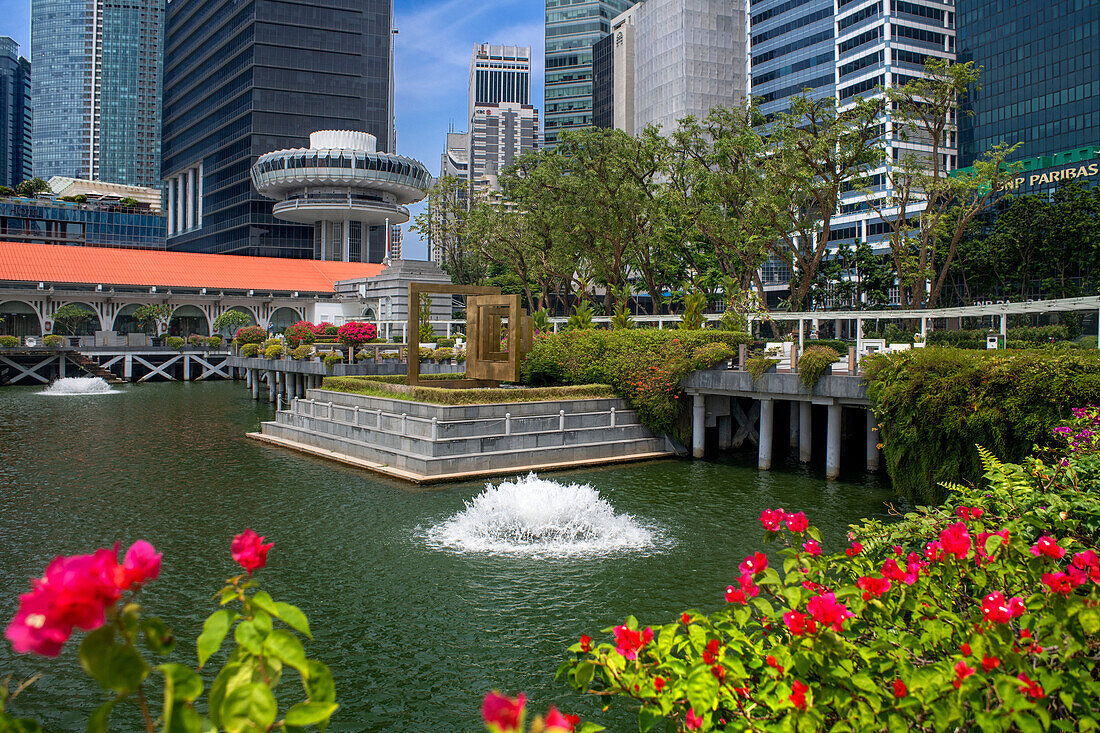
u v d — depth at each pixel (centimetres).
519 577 1522
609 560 1625
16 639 304
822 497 2211
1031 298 6412
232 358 5366
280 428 3272
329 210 9944
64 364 6078
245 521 1920
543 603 1389
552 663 1161
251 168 10456
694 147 4600
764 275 9200
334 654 1189
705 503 2134
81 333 6769
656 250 5356
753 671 605
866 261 6269
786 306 7181
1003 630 548
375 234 12412
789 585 699
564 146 4644
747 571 664
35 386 5766
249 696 384
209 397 5078
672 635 606
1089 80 7869
